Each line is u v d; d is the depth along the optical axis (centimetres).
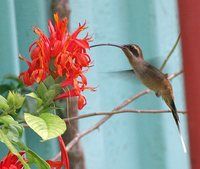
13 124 405
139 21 768
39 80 441
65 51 449
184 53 232
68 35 462
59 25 459
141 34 770
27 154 412
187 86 232
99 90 761
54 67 448
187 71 231
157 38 774
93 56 751
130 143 790
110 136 779
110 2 755
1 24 686
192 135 231
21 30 702
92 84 752
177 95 806
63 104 548
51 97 439
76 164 688
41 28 698
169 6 780
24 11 702
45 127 403
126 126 789
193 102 231
